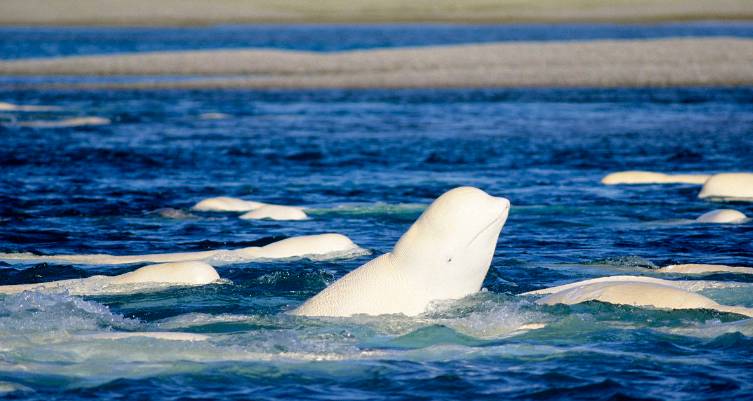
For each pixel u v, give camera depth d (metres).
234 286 41.16
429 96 155.88
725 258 48.50
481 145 100.69
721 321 33.34
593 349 31.45
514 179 78.50
